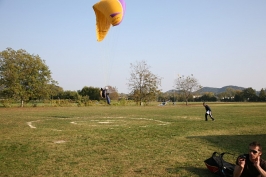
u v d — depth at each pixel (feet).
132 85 223.51
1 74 161.68
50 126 59.88
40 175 23.13
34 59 170.50
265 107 154.40
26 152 32.22
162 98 359.66
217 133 48.08
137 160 28.30
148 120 75.36
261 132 49.47
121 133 48.24
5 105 164.25
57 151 32.78
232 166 23.15
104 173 23.75
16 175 23.11
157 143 38.06
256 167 17.58
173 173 23.85
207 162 24.38
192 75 244.63
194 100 399.44
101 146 35.91
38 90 172.86
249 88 359.05
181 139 41.47
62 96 273.33
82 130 52.70
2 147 35.22
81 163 27.09
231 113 102.78
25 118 81.25
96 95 277.85
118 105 213.46
